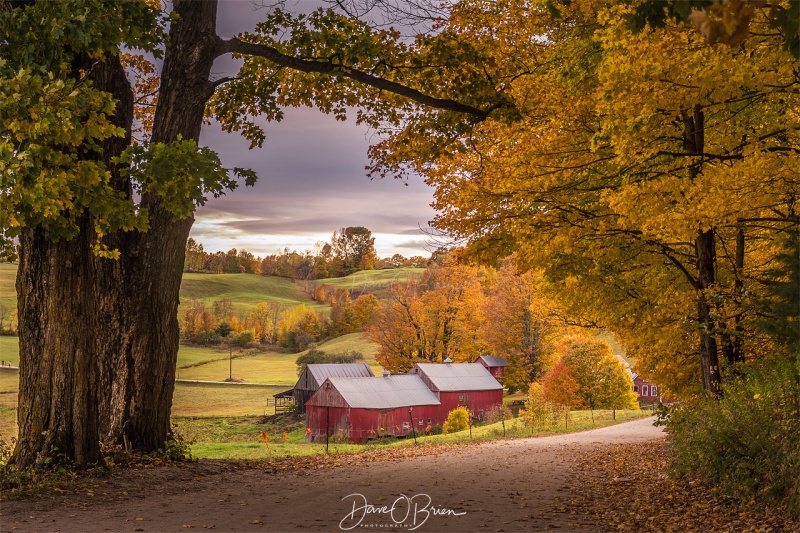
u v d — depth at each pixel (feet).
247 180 33.53
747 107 38.06
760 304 39.70
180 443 48.01
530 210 46.57
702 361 46.39
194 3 46.21
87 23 30.22
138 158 32.48
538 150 45.60
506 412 158.51
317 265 614.75
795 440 29.89
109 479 36.83
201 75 46.37
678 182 35.24
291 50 51.01
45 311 37.42
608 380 161.89
